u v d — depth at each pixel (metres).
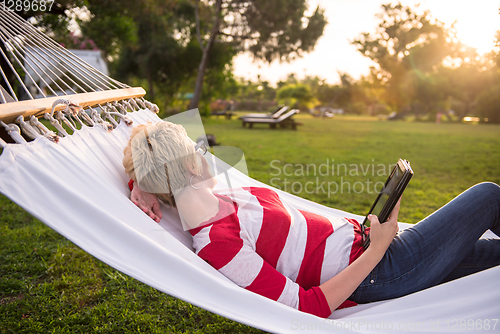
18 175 0.93
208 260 1.15
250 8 15.45
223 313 0.95
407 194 4.95
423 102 35.22
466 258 1.45
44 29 5.98
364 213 4.02
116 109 1.82
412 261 1.27
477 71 29.98
